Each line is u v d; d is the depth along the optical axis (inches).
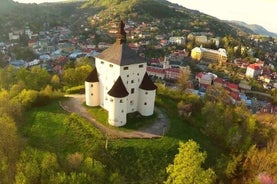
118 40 3617.1
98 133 3216.0
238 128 3747.5
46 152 2817.4
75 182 2322.8
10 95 4185.5
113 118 3380.9
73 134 3203.7
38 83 4923.7
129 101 3622.0
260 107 7726.4
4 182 2500.0
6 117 3112.7
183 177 2301.9
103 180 2605.8
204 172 2326.5
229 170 2893.7
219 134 3595.0
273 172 2785.4
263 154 2952.8
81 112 3676.2
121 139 3164.4
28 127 3361.2
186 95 4616.1
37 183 2433.6
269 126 4436.5
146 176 2844.5
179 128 3550.7
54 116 3521.2
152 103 3688.5
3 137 2770.7
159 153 3053.6
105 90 3673.7
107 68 3567.9
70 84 5044.3
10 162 2667.3
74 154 2785.4
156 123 3580.2
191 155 2353.6
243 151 3225.9
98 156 2918.3
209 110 4050.2
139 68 3563.0
